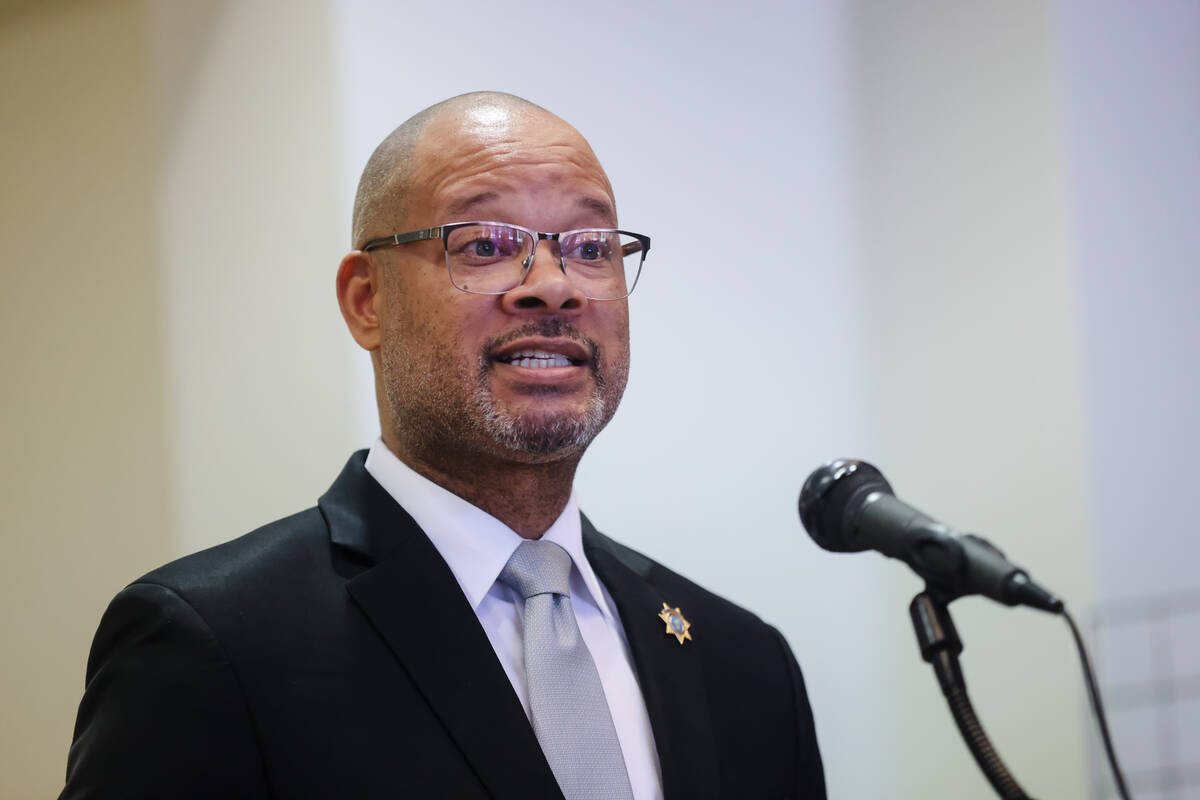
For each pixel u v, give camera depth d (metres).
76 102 9.59
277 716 4.64
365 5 9.02
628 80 9.73
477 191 5.39
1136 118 11.06
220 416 9.09
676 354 9.73
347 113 8.91
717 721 5.70
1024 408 10.65
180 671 4.61
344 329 8.76
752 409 10.00
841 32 10.62
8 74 9.79
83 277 9.49
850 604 10.28
